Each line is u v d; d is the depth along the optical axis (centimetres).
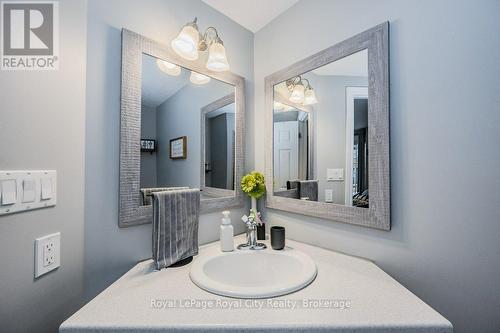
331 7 109
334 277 79
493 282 67
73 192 75
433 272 78
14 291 58
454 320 73
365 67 95
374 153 91
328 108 109
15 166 59
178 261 95
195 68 117
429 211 79
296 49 126
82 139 79
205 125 122
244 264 103
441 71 76
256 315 58
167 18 106
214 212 127
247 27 146
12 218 58
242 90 140
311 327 54
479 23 69
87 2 81
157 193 90
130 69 92
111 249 87
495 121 67
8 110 58
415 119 82
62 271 71
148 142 98
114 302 64
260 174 135
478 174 69
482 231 69
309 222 118
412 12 83
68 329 53
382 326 54
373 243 93
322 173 111
